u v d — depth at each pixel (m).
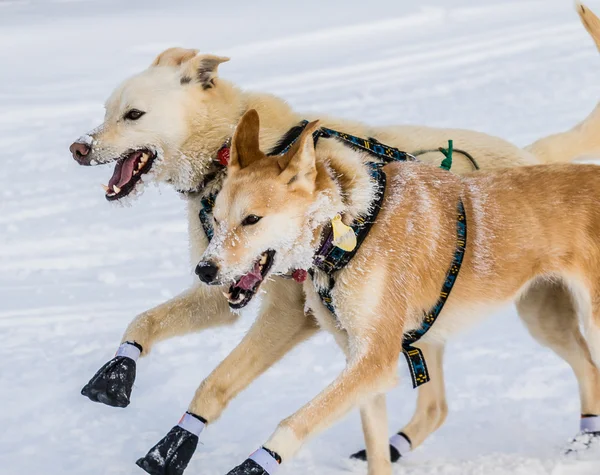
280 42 36.81
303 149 6.98
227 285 7.10
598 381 8.13
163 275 13.14
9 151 21.98
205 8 50.62
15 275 13.52
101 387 7.71
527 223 7.73
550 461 7.66
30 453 8.01
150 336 8.34
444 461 7.87
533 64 28.30
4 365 10.07
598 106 10.05
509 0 45.00
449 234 7.57
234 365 7.90
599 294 7.75
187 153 8.59
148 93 8.56
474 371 9.66
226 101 8.68
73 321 11.44
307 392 9.30
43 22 48.25
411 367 7.66
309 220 7.11
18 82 31.25
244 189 6.97
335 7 46.59
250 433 8.49
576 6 9.24
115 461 7.87
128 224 15.78
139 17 47.88
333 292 7.29
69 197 17.84
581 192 7.85
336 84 27.69
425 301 7.55
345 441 8.46
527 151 9.75
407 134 9.27
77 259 14.10
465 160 9.25
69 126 24.28
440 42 34.59
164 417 8.86
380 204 7.31
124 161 8.76
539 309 8.51
